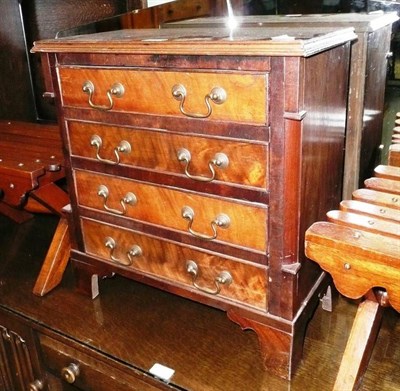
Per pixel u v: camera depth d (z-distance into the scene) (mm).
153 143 885
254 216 818
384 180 937
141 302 1160
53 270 1199
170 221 930
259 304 874
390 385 884
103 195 998
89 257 1099
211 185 844
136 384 979
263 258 835
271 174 771
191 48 757
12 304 1173
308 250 782
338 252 750
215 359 964
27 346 1170
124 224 1000
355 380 827
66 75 942
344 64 884
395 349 975
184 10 1381
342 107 915
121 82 871
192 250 920
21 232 1574
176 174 880
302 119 725
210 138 811
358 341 838
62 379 1140
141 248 999
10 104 1633
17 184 1086
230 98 763
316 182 849
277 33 835
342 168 981
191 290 950
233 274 884
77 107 955
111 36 965
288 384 888
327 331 1025
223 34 862
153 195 930
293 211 790
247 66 729
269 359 903
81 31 1421
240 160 795
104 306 1146
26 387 1249
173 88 811
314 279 931
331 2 1204
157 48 792
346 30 855
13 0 1530
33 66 1616
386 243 726
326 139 858
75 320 1103
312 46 700
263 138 757
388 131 1245
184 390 893
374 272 726
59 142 1269
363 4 1174
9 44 1574
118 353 993
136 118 882
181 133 840
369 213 810
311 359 945
